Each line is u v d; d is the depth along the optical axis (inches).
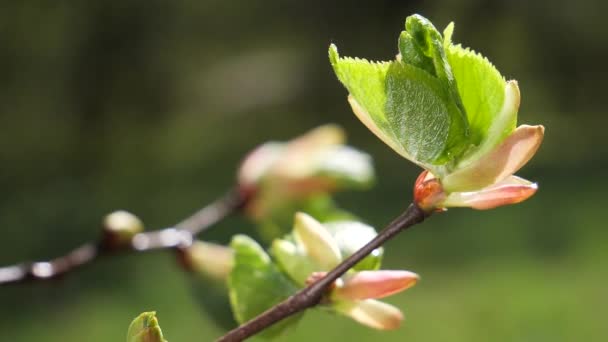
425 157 10.7
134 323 10.2
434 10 88.5
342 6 92.6
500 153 10.6
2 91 73.1
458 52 10.6
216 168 76.4
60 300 46.5
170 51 85.7
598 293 44.4
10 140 72.4
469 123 10.7
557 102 85.9
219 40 95.9
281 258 12.1
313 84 94.1
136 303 45.4
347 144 80.9
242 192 15.1
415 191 10.7
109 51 77.2
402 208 58.3
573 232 53.9
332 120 91.2
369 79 10.7
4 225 58.2
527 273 47.8
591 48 85.4
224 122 90.0
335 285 11.2
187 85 89.1
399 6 90.2
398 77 10.5
